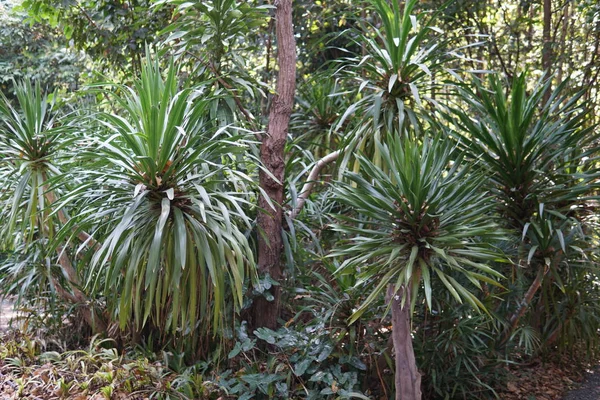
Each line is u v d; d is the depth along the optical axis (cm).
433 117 305
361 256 219
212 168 282
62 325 352
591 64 446
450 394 299
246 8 296
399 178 219
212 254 244
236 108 309
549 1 477
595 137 289
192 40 298
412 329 294
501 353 316
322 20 521
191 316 246
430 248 217
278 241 306
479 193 270
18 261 335
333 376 266
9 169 303
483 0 470
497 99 281
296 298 327
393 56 287
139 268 250
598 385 342
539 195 281
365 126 287
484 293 293
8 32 702
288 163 328
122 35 420
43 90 724
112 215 263
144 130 240
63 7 434
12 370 312
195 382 279
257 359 298
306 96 390
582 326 349
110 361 301
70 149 273
